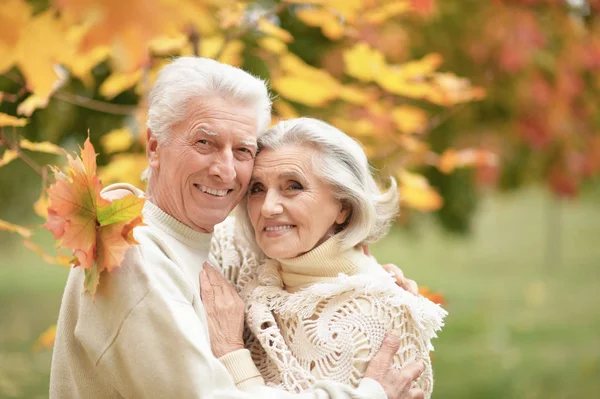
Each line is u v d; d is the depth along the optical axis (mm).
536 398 5871
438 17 4051
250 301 1977
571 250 18188
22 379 4789
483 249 18234
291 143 1933
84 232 1501
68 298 1735
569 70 4867
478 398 5793
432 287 12031
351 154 1951
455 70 4430
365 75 2598
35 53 1029
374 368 1798
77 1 825
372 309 1866
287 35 2361
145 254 1691
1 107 3027
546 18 4703
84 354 1715
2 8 987
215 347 1812
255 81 1865
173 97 1795
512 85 4738
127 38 837
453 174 5285
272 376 1903
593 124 5711
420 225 6652
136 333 1589
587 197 14641
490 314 9633
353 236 1961
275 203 1906
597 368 6691
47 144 2018
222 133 1787
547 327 8781
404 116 2861
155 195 1907
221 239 2219
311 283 1972
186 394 1566
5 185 5418
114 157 2801
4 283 11695
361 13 2521
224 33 2596
